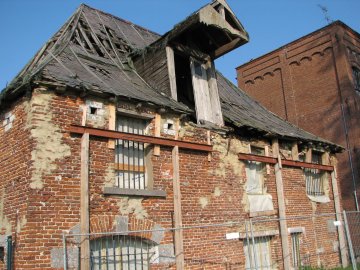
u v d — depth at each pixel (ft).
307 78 68.28
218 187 34.14
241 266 33.96
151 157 29.86
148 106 30.12
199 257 30.81
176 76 40.40
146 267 27.89
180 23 35.24
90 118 26.96
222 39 38.45
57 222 23.89
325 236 44.80
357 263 46.68
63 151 25.14
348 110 61.46
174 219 29.76
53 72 26.94
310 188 46.03
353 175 59.06
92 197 25.73
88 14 43.65
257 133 39.47
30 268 22.34
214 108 37.19
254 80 77.05
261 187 39.70
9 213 25.12
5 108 28.09
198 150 33.19
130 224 27.27
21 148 25.11
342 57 63.72
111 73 34.22
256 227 36.86
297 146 44.16
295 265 39.58
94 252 25.53
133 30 48.14
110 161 27.35
